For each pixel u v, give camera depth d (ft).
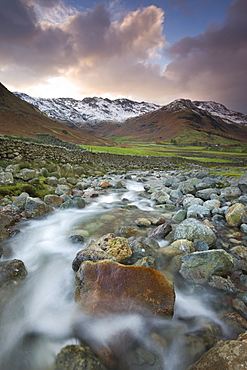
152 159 157.79
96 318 11.45
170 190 50.08
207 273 15.76
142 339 10.94
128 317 11.51
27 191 34.81
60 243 21.58
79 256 15.92
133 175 89.04
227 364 8.43
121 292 12.38
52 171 57.00
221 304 13.56
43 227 25.44
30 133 278.67
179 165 164.25
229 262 16.48
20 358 9.95
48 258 18.80
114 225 26.99
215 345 10.19
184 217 29.78
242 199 35.27
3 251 19.11
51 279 15.80
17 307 12.84
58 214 30.17
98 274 13.37
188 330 11.64
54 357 9.70
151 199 44.34
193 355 10.28
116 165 114.42
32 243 21.35
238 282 15.49
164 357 10.19
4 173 35.37
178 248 19.40
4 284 13.92
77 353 9.43
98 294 12.38
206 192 42.68
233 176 64.03
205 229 21.24
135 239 21.40
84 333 11.03
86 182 57.52
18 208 28.78
